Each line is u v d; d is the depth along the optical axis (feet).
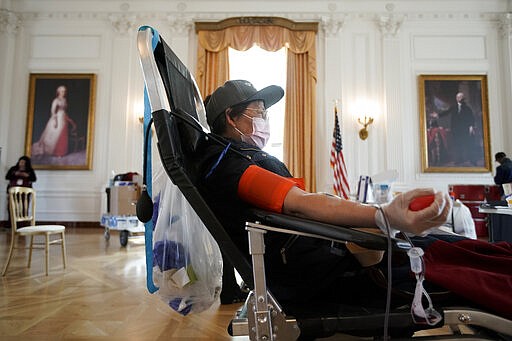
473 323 2.22
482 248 2.99
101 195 20.20
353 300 2.68
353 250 2.53
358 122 20.48
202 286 3.46
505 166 16.66
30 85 20.99
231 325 2.50
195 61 21.02
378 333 2.49
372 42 21.08
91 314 6.01
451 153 20.40
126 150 20.56
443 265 2.72
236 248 2.34
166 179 3.38
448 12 21.30
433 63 21.08
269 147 20.89
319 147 20.43
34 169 20.58
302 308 2.51
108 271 9.46
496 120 20.79
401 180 20.07
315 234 2.16
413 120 20.75
